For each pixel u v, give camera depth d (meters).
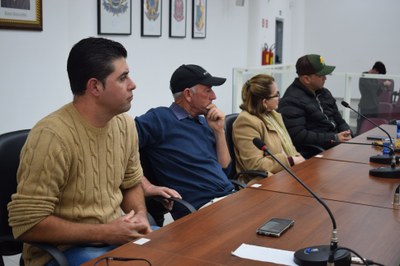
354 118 4.86
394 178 2.45
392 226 1.75
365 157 2.96
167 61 5.43
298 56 9.89
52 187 1.70
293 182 2.37
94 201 1.84
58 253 1.66
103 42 1.82
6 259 3.12
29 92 3.56
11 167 1.84
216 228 1.71
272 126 3.05
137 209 2.07
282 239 1.61
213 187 2.56
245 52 7.53
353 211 1.92
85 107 1.82
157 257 1.46
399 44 9.26
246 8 7.42
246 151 2.93
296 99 3.81
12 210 1.68
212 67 6.50
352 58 9.66
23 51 3.49
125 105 1.84
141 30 4.90
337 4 9.63
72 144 1.76
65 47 3.83
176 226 1.73
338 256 1.37
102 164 1.86
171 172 2.55
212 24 6.40
